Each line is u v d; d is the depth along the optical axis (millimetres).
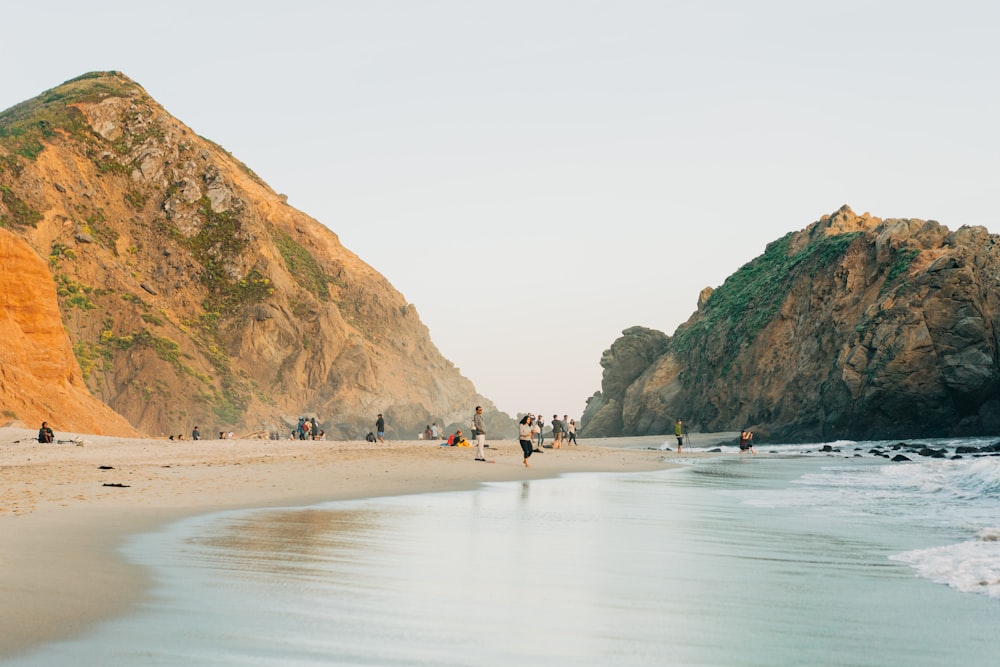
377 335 147500
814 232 98625
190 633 6430
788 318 82875
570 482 24781
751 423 82062
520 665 5938
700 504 18234
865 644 6684
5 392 50062
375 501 17422
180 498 16609
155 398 99000
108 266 108312
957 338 63750
